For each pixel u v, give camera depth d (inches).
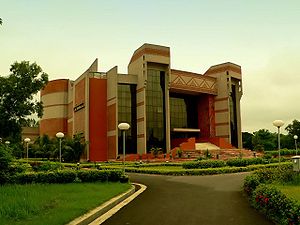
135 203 474.0
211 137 2433.6
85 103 2025.1
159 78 2132.1
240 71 2586.1
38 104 1467.8
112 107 2004.2
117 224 340.5
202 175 954.7
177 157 1925.4
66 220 322.3
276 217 347.6
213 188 639.1
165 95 2128.4
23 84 1412.4
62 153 1695.4
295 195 452.8
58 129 2564.0
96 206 413.7
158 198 520.1
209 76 2497.5
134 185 711.1
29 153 2139.5
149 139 2046.0
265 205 388.2
